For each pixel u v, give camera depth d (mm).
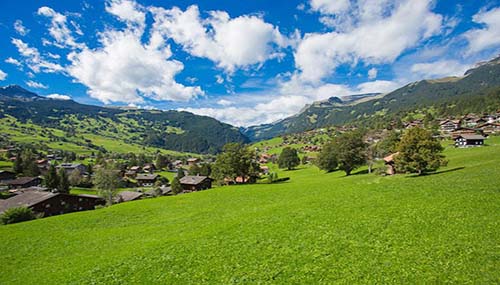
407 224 23984
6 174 148625
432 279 15047
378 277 16141
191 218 47250
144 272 22516
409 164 56188
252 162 116688
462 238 19203
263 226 31203
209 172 172625
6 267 31500
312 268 18719
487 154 67188
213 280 19297
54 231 47312
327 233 25188
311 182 83000
